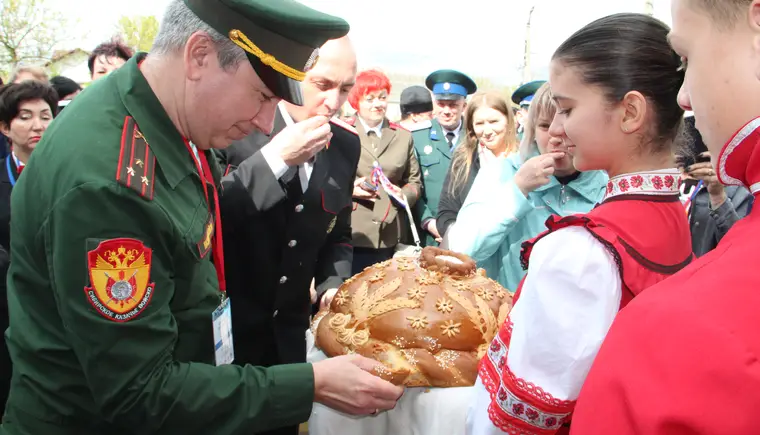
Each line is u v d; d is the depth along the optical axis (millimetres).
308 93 1689
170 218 1004
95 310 917
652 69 881
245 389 1042
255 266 1615
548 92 1665
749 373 477
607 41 896
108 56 4059
